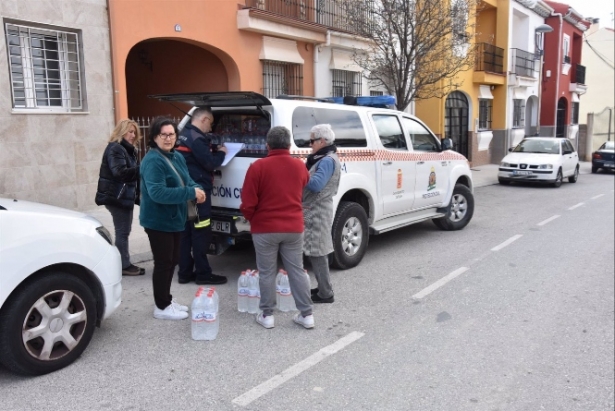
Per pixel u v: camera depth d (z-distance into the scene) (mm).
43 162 8695
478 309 5363
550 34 28141
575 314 5266
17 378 3781
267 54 12398
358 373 3945
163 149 4547
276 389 3688
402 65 11953
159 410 3408
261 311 4809
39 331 3744
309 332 4691
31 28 8461
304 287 4680
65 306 3891
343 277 6391
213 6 11172
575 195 14938
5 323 3561
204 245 5871
